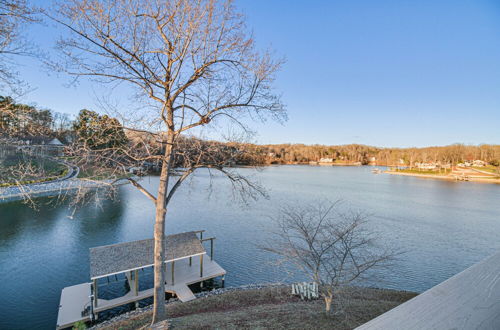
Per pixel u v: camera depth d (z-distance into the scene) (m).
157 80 8.20
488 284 1.40
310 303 12.68
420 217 34.00
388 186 65.31
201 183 55.38
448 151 115.12
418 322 1.14
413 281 17.56
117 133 8.43
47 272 18.73
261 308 11.74
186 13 7.96
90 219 31.38
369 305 11.97
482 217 34.69
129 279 15.97
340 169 122.06
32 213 32.25
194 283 16.84
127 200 41.59
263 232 26.77
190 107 8.90
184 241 16.58
